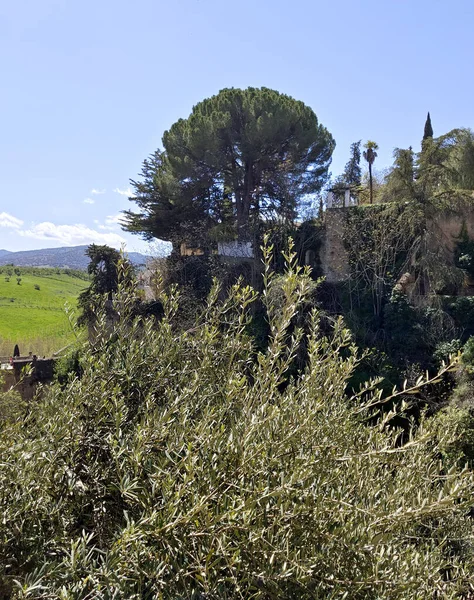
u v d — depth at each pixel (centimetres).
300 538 186
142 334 318
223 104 1750
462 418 686
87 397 240
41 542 193
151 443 204
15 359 1283
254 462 187
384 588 183
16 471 203
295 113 1742
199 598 165
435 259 1413
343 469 228
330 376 247
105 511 213
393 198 1596
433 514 214
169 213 1916
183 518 160
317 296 1505
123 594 151
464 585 243
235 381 234
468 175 1677
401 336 1332
